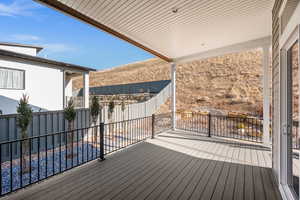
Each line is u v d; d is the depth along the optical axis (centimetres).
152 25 376
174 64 676
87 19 346
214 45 512
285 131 246
